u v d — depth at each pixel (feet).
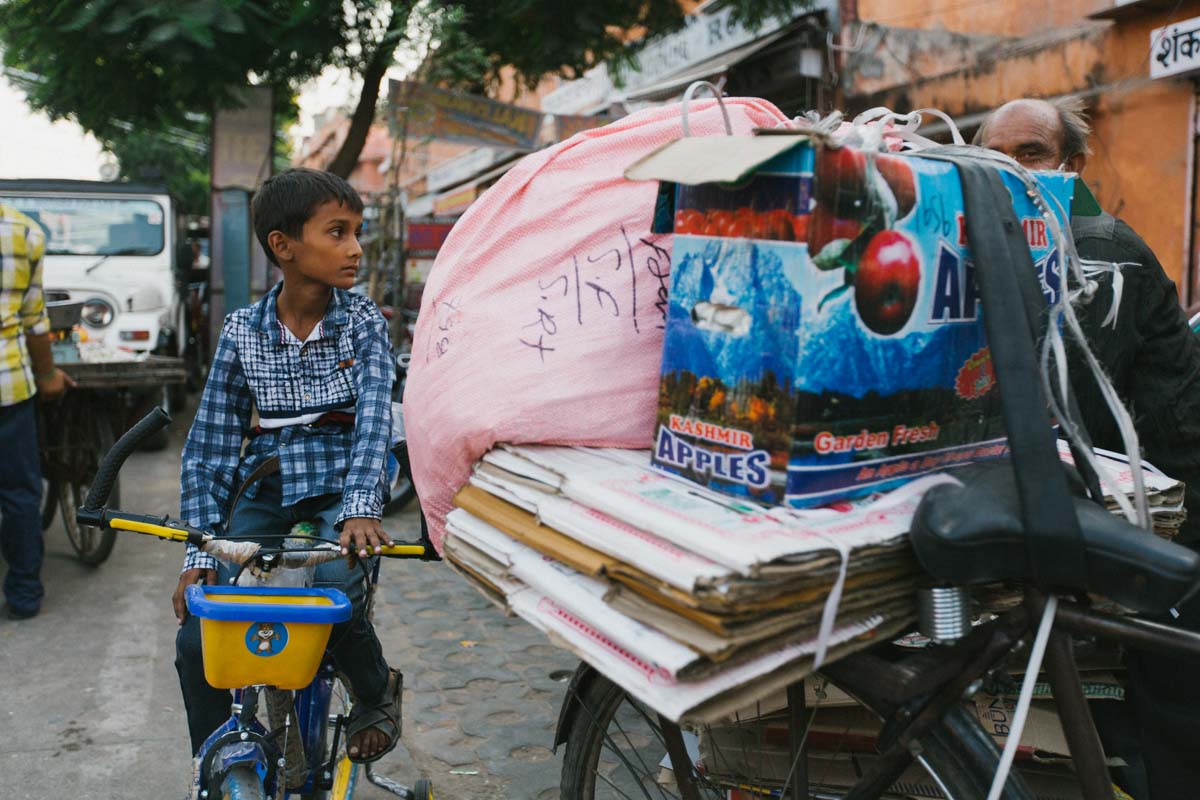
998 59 23.54
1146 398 7.00
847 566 4.05
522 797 9.10
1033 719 6.19
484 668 12.01
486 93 35.27
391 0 28.43
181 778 9.42
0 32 26.94
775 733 6.24
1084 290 5.06
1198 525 6.98
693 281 4.70
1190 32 19.03
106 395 15.85
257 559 6.20
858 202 4.21
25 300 13.07
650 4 28.68
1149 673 6.47
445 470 5.64
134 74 30.09
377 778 7.94
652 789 7.20
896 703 4.65
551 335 5.41
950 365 4.69
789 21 28.37
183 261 31.19
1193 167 19.51
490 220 5.82
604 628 4.17
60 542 17.21
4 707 10.80
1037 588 4.29
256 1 26.55
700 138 4.55
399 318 30.55
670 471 4.86
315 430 7.14
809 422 4.22
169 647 12.62
